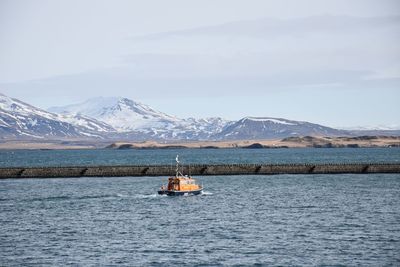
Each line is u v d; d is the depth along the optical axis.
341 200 170.75
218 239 112.75
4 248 106.44
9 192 199.50
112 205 162.62
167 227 125.69
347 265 94.81
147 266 94.31
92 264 95.56
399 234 117.00
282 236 115.44
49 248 106.19
